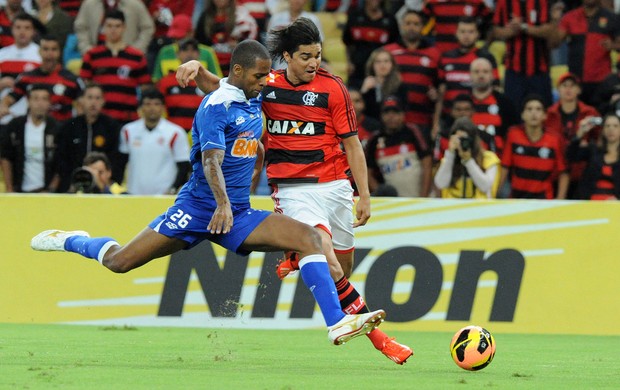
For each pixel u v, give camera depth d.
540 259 36.56
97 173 41.19
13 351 27.31
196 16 62.22
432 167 45.16
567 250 36.56
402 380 21.52
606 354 29.67
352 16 54.12
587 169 43.25
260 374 22.28
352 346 30.38
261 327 36.34
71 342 30.30
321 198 24.89
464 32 49.50
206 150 22.00
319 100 24.66
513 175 44.06
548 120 47.50
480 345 23.48
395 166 44.47
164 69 51.06
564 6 58.31
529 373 24.00
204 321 36.59
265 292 36.44
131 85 50.38
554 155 43.72
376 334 23.12
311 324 36.31
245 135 22.62
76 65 56.75
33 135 45.97
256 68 22.30
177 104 47.72
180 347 29.28
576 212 36.62
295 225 22.69
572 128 47.53
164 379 20.91
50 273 37.06
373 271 36.56
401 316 36.47
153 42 56.47
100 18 55.50
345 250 25.84
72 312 36.94
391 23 54.31
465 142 39.75
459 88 49.16
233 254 36.62
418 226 36.62
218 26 51.53
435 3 53.56
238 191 22.95
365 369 24.11
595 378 23.08
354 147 24.69
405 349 22.97
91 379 20.77
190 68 24.12
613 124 42.62
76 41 57.34
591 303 36.38
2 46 56.94
